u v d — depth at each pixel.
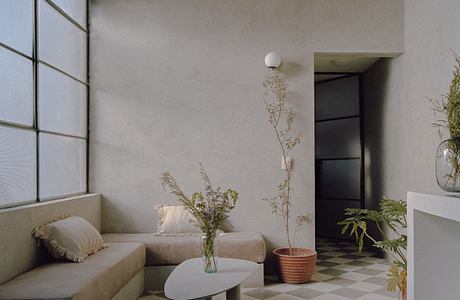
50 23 3.68
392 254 4.93
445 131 3.63
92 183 4.56
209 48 4.62
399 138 4.80
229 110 4.60
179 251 3.90
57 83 3.80
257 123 4.59
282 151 4.57
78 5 4.38
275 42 4.62
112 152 4.57
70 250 3.07
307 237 4.54
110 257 3.19
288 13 4.63
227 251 3.94
